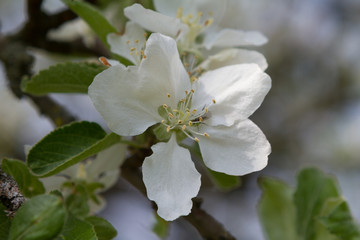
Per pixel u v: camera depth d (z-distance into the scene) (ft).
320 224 0.78
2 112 1.28
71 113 0.85
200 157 0.73
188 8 0.76
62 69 0.65
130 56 0.67
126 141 0.66
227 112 0.64
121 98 0.62
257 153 0.63
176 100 0.64
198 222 0.69
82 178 0.70
